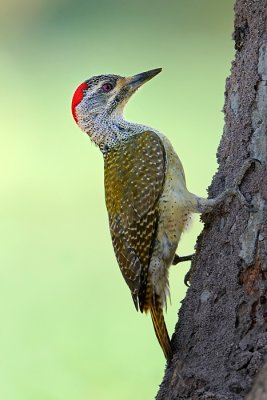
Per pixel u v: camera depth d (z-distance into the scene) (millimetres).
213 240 8461
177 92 22719
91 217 19109
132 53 25594
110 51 25891
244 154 8328
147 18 26734
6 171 21391
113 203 9477
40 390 12859
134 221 9273
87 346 13984
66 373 13219
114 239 9445
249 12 8367
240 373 7887
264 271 7984
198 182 18469
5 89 24828
